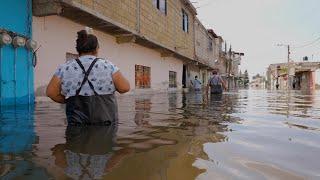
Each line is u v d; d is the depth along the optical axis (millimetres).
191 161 2525
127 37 15438
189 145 3141
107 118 4445
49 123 4750
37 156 2666
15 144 3162
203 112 6695
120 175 2148
